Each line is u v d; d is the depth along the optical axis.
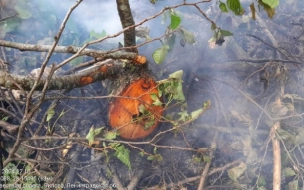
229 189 2.39
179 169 2.35
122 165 2.33
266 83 2.41
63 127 2.31
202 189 2.26
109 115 2.07
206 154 2.35
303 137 2.31
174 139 2.36
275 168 2.26
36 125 2.41
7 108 2.40
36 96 2.32
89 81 2.00
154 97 1.95
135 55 1.89
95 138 1.95
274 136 2.34
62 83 1.88
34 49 1.81
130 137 2.11
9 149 2.34
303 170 2.32
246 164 2.35
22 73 2.60
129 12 1.85
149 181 2.38
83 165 2.37
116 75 2.06
